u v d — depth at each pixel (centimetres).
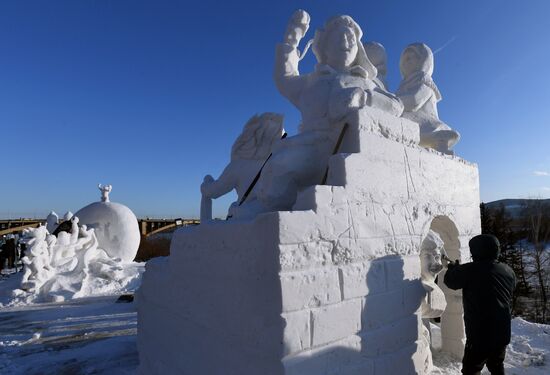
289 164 325
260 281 238
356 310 269
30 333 680
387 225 306
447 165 397
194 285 311
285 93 426
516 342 510
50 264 1139
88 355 525
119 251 1387
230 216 390
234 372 256
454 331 425
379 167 309
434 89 486
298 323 229
